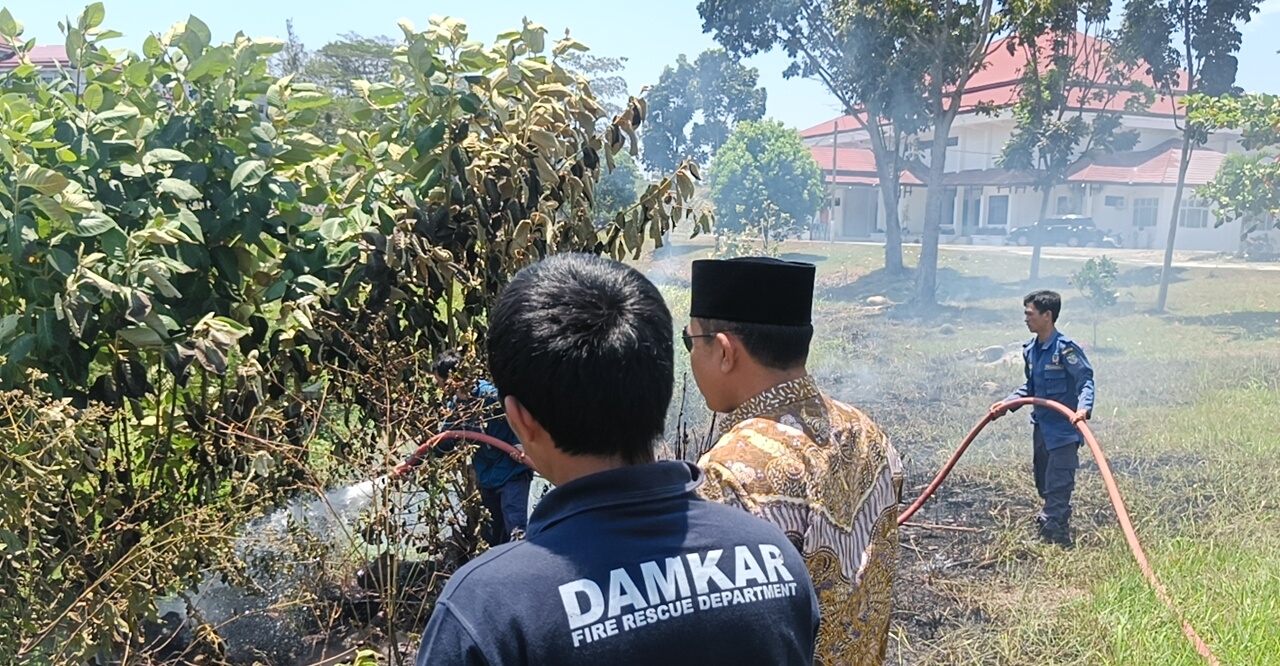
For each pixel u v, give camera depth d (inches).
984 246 1771.7
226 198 178.9
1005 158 1099.9
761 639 58.6
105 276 161.2
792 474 81.3
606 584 56.2
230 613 180.4
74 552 152.4
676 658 56.0
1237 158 735.1
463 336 183.0
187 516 150.3
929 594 222.7
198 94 185.9
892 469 92.9
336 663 167.8
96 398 165.8
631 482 60.1
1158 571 225.5
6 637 136.9
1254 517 271.6
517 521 219.3
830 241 1971.0
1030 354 268.7
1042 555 246.7
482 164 186.7
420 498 210.5
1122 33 949.2
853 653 86.3
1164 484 305.6
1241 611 199.9
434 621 56.0
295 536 162.2
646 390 60.3
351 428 193.9
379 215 188.5
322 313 181.8
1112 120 1053.2
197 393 188.7
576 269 62.7
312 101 202.1
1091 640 191.0
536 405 60.3
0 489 130.1
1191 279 1103.6
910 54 992.2
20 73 188.1
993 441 364.2
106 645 140.6
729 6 1075.3
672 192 200.8
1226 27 880.9
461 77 195.3
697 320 89.5
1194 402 436.8
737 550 60.7
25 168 152.1
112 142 174.7
